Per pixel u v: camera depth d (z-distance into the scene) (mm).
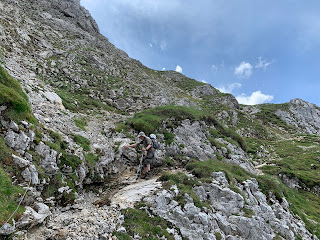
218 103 71875
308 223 17766
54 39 41969
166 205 10109
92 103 25094
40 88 16875
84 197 10234
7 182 6738
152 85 50469
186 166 15891
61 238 6652
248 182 15516
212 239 9492
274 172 31547
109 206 9383
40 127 10430
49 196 8297
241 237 10672
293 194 25609
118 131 17125
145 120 19484
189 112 23844
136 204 9773
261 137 58750
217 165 17297
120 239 7555
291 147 51469
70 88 26719
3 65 15570
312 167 38188
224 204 11992
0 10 36656
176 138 19109
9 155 7570
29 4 56500
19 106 9172
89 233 7203
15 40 29000
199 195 11977
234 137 26562
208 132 23453
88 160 11422
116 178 13172
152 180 12906
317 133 95500
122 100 29953
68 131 12930
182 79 95500
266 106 122062
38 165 8641
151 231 8547
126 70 51094
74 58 37250
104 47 60594
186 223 9570
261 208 13867
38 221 6703
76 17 67938
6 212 5887
